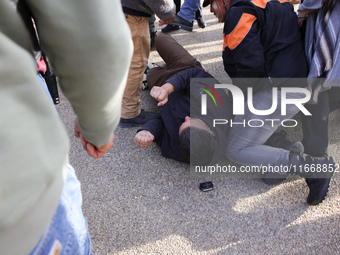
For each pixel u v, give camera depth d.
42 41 0.54
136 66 2.09
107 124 0.73
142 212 1.84
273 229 1.77
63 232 0.79
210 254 1.66
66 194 0.80
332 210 1.86
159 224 1.78
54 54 0.55
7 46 0.47
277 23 1.81
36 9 0.49
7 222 0.51
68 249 0.83
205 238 1.72
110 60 0.56
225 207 1.88
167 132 2.04
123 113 2.31
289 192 1.96
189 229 1.76
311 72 1.81
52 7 0.48
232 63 1.95
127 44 0.59
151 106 2.59
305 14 1.83
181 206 1.88
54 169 0.57
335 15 1.67
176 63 2.39
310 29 1.83
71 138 2.27
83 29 0.51
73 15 0.49
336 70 1.75
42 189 0.56
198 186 2.00
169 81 2.08
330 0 1.68
